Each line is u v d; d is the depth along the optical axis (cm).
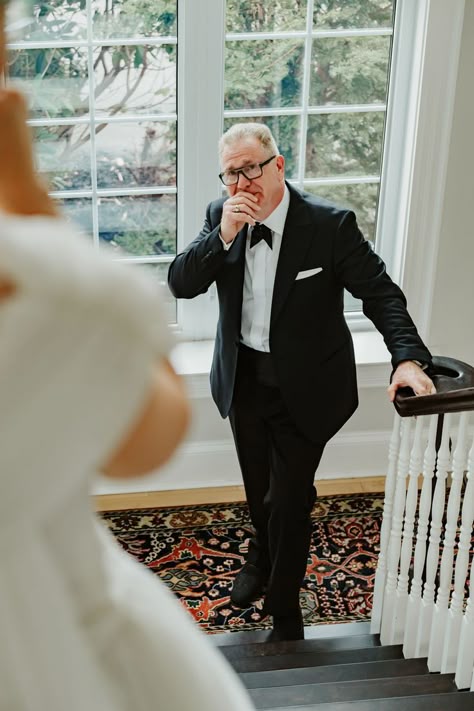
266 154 303
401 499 314
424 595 306
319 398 321
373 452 459
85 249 57
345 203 445
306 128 429
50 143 416
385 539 334
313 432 321
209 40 401
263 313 320
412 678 279
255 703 262
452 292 444
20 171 63
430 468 293
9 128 63
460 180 424
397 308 312
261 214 309
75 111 412
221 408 336
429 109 408
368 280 314
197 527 423
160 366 64
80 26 398
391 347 308
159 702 75
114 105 414
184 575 393
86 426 56
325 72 420
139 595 77
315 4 407
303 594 385
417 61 406
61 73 405
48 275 54
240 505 438
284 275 311
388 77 422
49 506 58
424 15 394
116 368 56
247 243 318
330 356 323
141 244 440
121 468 64
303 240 311
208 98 412
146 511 432
